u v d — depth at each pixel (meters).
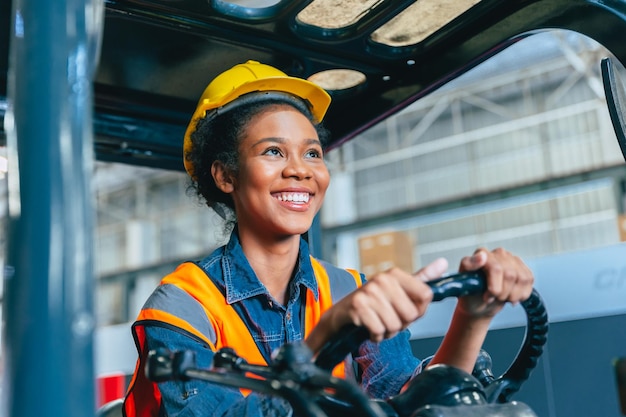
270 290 1.25
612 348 4.13
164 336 1.10
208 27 1.24
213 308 1.17
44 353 0.51
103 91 1.43
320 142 1.38
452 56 1.33
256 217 1.22
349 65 1.37
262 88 1.28
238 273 1.21
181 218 13.06
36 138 0.55
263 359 1.18
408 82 1.42
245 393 1.19
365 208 12.01
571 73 10.76
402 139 11.91
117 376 4.84
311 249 1.58
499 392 0.82
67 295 0.52
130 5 1.17
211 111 1.29
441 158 11.64
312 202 1.24
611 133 10.45
